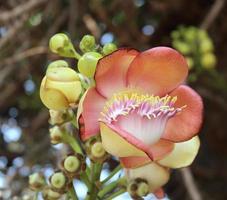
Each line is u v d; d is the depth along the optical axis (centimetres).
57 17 174
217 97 182
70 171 78
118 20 177
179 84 78
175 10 194
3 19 156
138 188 79
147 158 75
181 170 148
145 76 77
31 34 171
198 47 162
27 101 184
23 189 135
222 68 193
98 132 75
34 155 163
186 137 77
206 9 195
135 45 179
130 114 74
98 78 76
